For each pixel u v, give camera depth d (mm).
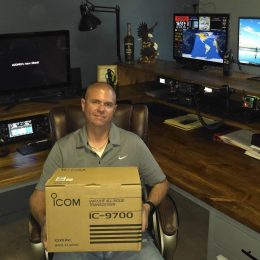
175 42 2785
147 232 1667
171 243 1539
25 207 2783
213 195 1635
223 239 1646
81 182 1280
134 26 3258
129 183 1273
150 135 2395
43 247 1484
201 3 3609
